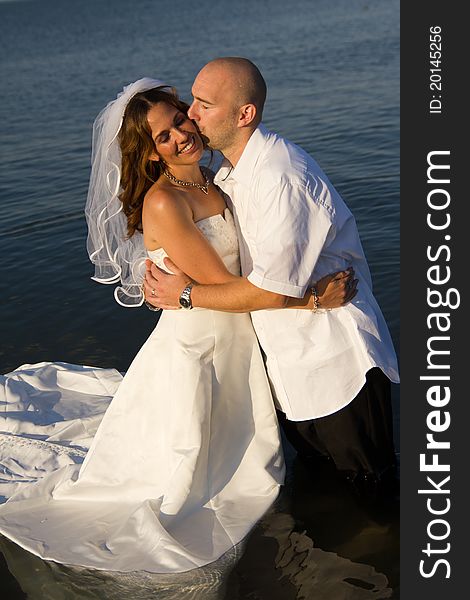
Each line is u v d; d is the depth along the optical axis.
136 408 3.41
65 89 18.28
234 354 3.38
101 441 3.49
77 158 10.55
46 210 8.06
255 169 3.05
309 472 3.60
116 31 40.22
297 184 2.97
